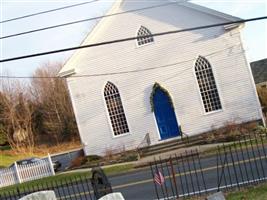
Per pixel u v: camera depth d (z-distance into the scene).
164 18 35.78
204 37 35.22
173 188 19.06
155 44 36.12
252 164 20.67
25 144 74.12
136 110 36.53
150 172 25.81
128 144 36.62
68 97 78.62
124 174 28.00
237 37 34.62
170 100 35.69
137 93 36.50
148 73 36.28
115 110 36.97
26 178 35.44
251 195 14.77
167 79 35.94
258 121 34.31
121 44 36.66
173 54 35.84
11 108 74.81
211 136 33.38
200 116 35.38
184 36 35.56
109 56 36.91
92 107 37.31
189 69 35.53
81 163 36.16
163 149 34.50
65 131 78.38
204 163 24.28
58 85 80.25
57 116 78.88
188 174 21.73
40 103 81.06
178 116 35.66
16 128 74.25
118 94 36.94
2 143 73.62
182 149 32.75
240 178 18.12
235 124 34.00
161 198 17.64
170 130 35.97
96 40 37.06
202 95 35.44
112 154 36.56
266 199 13.99
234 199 14.67
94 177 15.60
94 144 37.22
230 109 34.88
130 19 36.38
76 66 37.41
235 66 34.75
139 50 36.44
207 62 35.25
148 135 36.19
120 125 36.88
